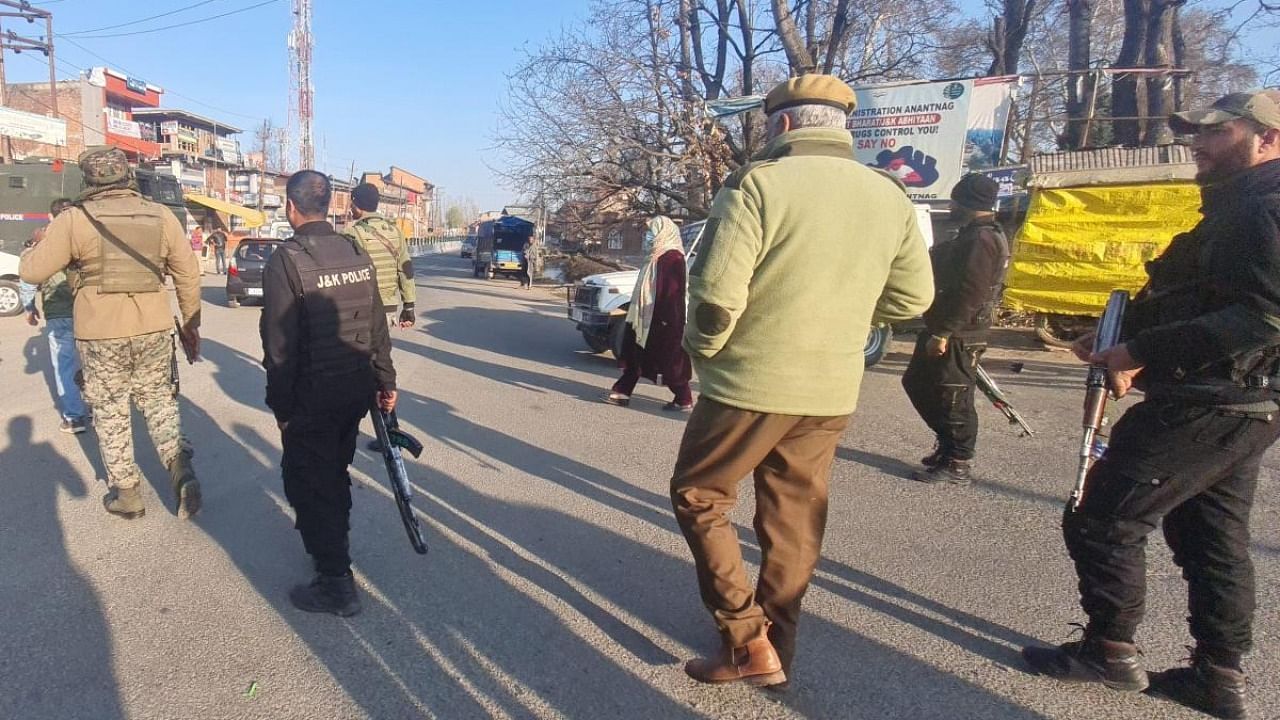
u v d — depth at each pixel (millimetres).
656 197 19000
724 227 2494
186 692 2869
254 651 3141
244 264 15625
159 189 22734
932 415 5191
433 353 10594
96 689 2877
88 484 4938
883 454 5945
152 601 3512
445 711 2785
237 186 53812
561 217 20484
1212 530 2705
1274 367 2441
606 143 18172
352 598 3436
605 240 24109
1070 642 3023
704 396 2691
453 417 6961
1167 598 3625
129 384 4297
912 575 3871
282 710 2777
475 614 3449
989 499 4961
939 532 4414
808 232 2488
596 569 3910
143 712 2754
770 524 2809
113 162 4148
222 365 9117
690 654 3154
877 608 3543
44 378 8109
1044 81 18984
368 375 3482
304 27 49812
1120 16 25922
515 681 2965
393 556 4027
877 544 4242
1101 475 2775
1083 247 10609
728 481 2723
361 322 3453
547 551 4117
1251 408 2477
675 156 17297
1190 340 2430
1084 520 2830
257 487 4980
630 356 7516
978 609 3541
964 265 4695
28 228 17609
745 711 2797
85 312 4113
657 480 5293
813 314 2521
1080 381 9203
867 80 19359
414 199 92375
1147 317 2713
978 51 23625
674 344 7184
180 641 3197
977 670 3055
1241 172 2465
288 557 3973
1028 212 11195
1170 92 14977
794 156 2564
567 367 9852
